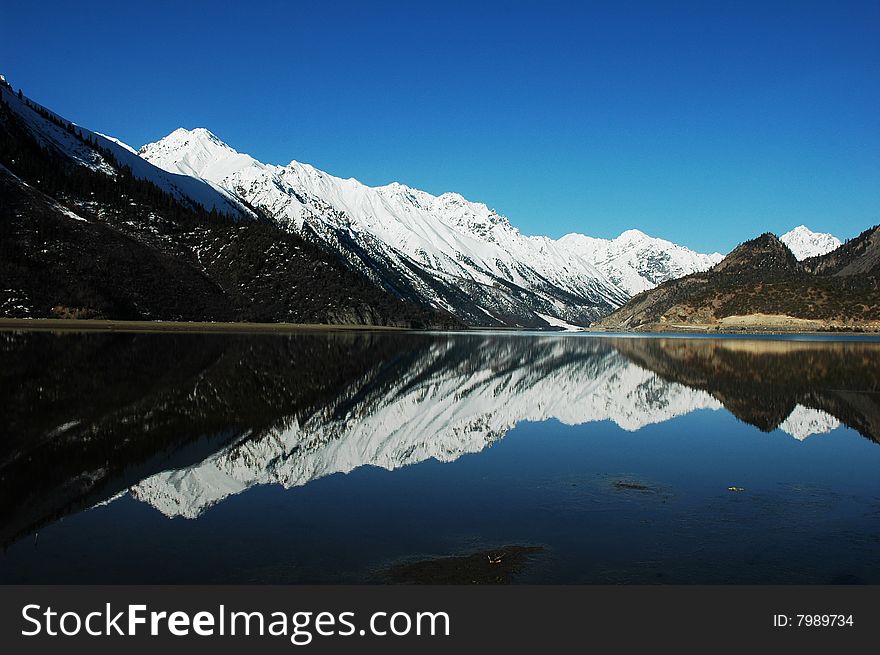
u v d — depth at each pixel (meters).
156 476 20.34
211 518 16.58
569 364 68.38
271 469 21.62
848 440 27.77
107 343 76.25
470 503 18.09
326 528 15.91
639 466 22.77
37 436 25.47
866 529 16.02
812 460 23.88
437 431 29.30
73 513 16.81
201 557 14.03
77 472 20.62
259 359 62.66
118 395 36.28
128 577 13.08
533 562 13.88
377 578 13.14
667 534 15.59
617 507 17.84
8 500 17.78
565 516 17.03
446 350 93.19
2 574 13.19
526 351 93.12
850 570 13.62
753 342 123.25
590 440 27.70
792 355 80.81
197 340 89.19
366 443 26.12
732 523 16.44
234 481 20.09
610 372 58.88
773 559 14.15
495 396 41.75
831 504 18.17
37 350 62.75
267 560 13.89
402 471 21.80
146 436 25.98
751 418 33.62
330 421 30.73
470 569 13.53
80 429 26.95
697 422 32.34
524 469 22.17
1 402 32.88
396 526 16.11
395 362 67.31
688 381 50.72
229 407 33.62
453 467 22.44
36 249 147.00
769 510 17.58
